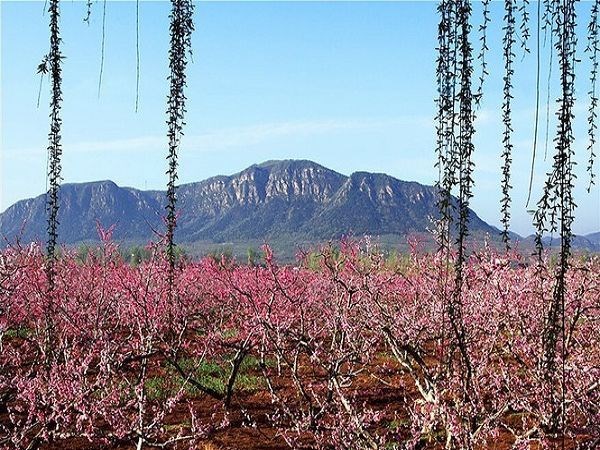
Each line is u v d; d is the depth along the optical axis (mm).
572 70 2873
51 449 7297
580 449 6293
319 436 6809
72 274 13430
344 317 9297
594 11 3100
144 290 9836
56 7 3787
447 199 3332
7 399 7965
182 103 4012
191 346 12336
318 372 10602
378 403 9016
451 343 4082
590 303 7660
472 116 3250
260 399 9406
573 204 2898
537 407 7035
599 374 6629
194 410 8797
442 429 7266
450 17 3238
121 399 7977
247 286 12578
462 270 3492
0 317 11500
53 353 8727
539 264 3770
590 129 3199
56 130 4410
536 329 7008
